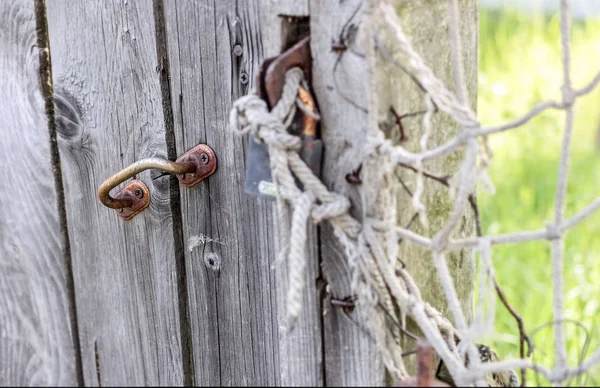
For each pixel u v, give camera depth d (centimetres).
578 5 348
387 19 90
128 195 115
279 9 94
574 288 173
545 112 269
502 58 302
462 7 105
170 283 116
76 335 116
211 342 116
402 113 95
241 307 113
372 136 91
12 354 117
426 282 105
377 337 95
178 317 117
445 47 102
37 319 118
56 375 115
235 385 116
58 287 117
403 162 93
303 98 93
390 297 96
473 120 90
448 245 94
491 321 92
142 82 114
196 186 113
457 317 94
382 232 94
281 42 94
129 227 116
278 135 91
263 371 114
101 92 116
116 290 118
